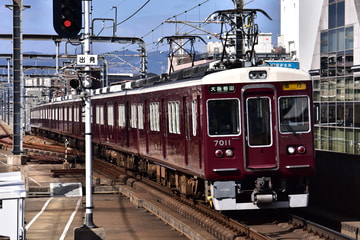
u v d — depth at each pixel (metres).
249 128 23.56
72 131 67.75
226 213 25.94
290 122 23.67
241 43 39.06
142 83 38.28
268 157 23.62
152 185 36.28
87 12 21.31
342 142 61.47
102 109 51.72
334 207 27.03
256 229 22.30
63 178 44.41
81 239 21.09
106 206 31.83
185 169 27.12
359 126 58.09
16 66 49.22
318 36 66.38
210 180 23.75
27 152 60.81
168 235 23.38
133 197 32.62
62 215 29.08
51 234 24.22
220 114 23.55
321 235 19.94
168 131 30.22
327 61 64.56
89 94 21.48
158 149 32.75
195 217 24.38
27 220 27.75
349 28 60.03
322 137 65.56
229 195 23.50
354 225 21.77
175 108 28.53
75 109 65.50
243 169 23.45
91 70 21.44
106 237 23.09
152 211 28.91
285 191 24.14
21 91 49.31
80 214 29.30
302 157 23.70
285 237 20.73
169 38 36.38
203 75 24.28
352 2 59.41
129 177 41.44
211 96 23.52
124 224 26.09
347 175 25.92
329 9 63.94
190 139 25.92
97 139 54.31
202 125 23.72
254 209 25.59
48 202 33.38
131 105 40.34
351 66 59.62
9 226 14.77
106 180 40.62
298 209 27.22
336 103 62.75
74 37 20.56
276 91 23.58
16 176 19.00
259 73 23.58
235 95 23.53
